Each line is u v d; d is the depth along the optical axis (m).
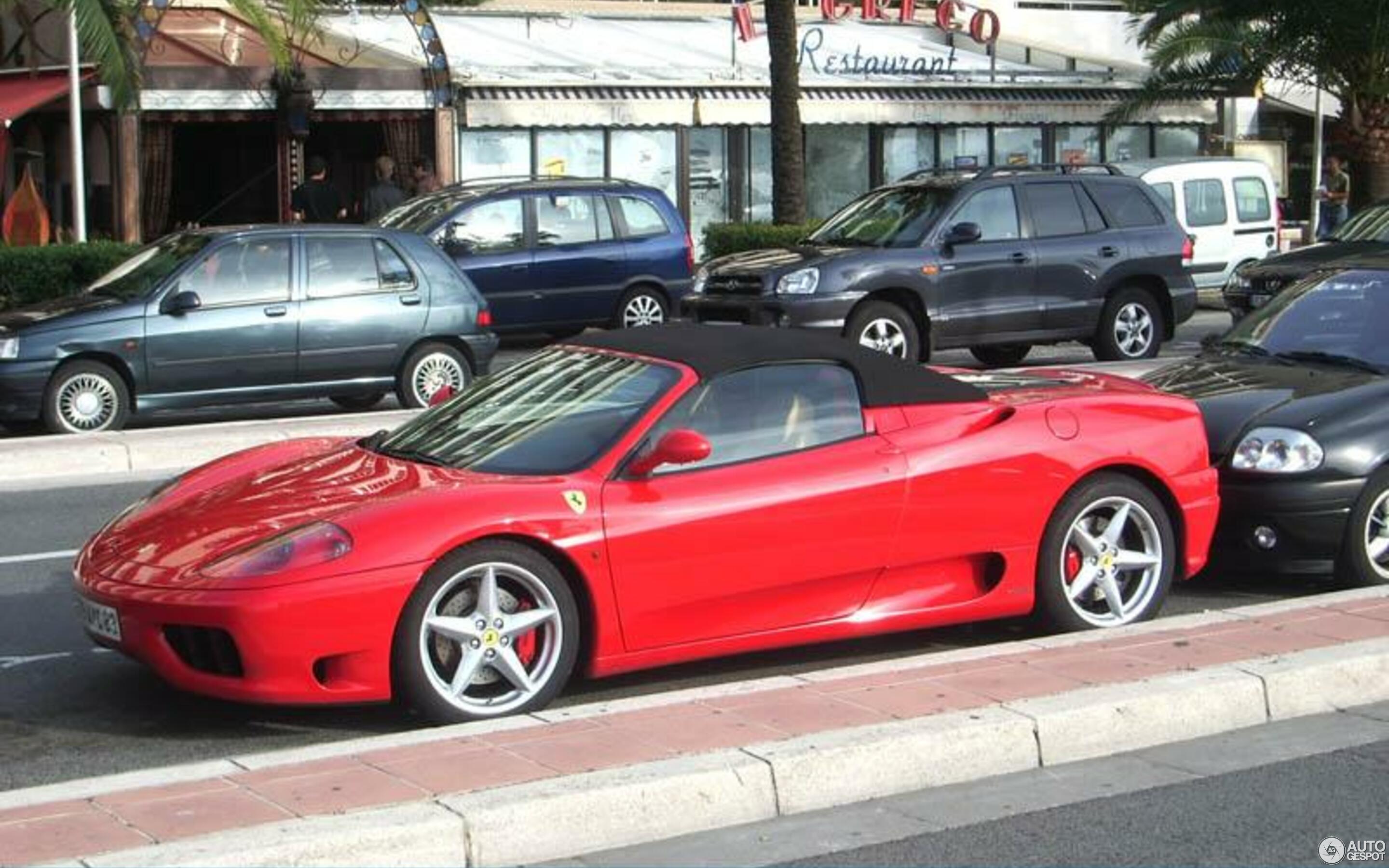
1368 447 8.72
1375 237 19.25
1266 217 26.16
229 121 25.27
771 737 6.02
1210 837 5.60
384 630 6.48
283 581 6.38
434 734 6.10
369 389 15.20
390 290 15.23
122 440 13.18
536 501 6.76
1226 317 25.61
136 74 21.45
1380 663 7.02
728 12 32.25
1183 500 8.06
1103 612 7.99
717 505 7.05
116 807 5.37
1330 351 9.88
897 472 7.40
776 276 16.56
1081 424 7.87
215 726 6.91
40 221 23.16
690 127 29.20
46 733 6.86
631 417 7.16
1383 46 25.97
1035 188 17.50
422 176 24.44
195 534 6.89
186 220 28.28
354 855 5.11
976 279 16.95
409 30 28.11
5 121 23.30
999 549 7.66
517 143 27.72
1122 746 6.42
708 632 7.14
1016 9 35.59
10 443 13.06
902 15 32.94
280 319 14.73
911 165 31.81
